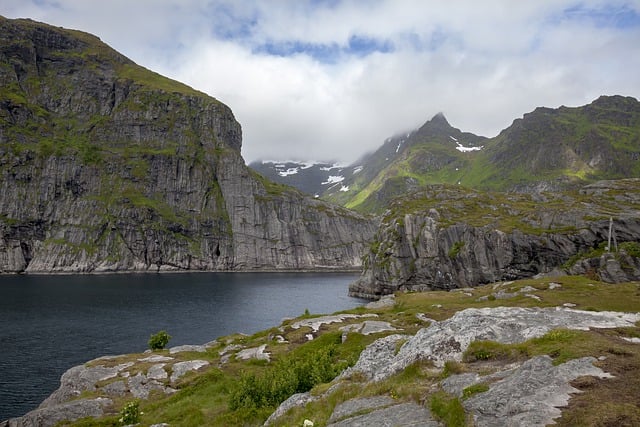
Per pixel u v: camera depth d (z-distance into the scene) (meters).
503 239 170.75
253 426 30.36
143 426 38.81
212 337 112.88
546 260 162.00
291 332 71.38
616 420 13.85
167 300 175.62
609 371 17.84
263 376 37.59
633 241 148.50
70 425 43.41
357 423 20.22
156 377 57.66
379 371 26.94
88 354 93.75
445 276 187.88
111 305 158.12
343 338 58.94
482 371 21.11
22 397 69.62
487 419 16.38
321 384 30.38
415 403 20.73
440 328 28.48
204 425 33.81
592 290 85.31
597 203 184.12
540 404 16.02
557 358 19.83
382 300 114.62
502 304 76.50
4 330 114.12
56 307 150.00
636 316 28.50
